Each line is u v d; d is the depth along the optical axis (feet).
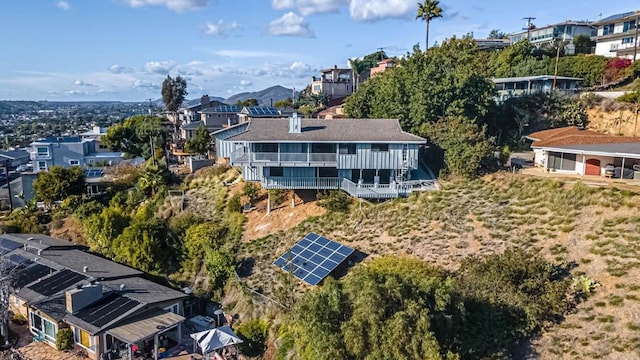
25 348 91.97
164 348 87.92
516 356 65.05
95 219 137.39
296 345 75.15
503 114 169.17
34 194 186.39
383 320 60.95
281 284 95.96
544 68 216.54
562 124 166.50
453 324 63.57
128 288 100.63
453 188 117.19
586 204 91.86
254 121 132.57
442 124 137.80
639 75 188.65
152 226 127.54
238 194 141.38
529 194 103.60
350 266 96.22
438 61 168.96
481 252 90.27
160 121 256.32
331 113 217.77
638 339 61.72
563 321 68.90
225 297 103.04
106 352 85.56
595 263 77.61
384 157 120.16
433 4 208.33
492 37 388.57
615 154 101.50
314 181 123.13
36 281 105.29
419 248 96.84
